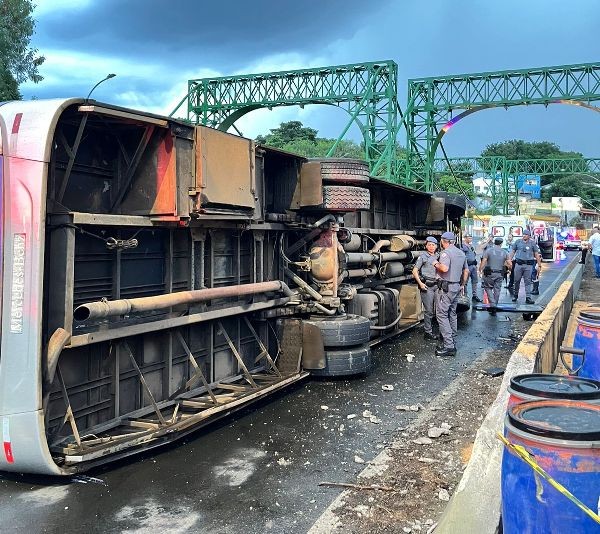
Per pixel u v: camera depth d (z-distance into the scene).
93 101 5.14
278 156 8.41
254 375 8.14
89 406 5.76
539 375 4.05
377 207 13.16
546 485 3.05
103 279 5.87
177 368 6.90
